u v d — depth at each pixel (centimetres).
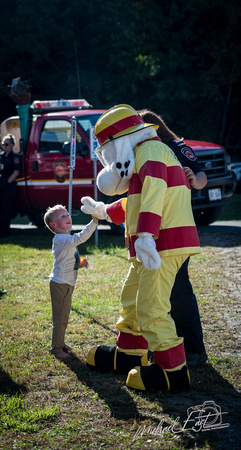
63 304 421
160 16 2181
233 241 828
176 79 2152
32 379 382
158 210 333
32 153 966
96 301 561
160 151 351
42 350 435
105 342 448
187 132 2298
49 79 2166
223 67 2167
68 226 426
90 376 387
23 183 982
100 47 2236
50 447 294
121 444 295
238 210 1406
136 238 356
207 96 2219
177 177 355
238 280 606
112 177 364
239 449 285
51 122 955
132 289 386
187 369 355
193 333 389
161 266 348
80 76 2166
